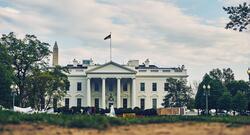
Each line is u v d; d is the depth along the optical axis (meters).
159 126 22.91
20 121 22.64
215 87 90.50
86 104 128.75
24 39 82.50
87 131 20.66
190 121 26.86
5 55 75.94
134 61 138.25
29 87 82.81
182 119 28.31
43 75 82.69
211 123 25.19
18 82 81.44
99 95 130.25
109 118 24.89
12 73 75.62
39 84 82.94
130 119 26.73
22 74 82.75
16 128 20.64
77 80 130.50
